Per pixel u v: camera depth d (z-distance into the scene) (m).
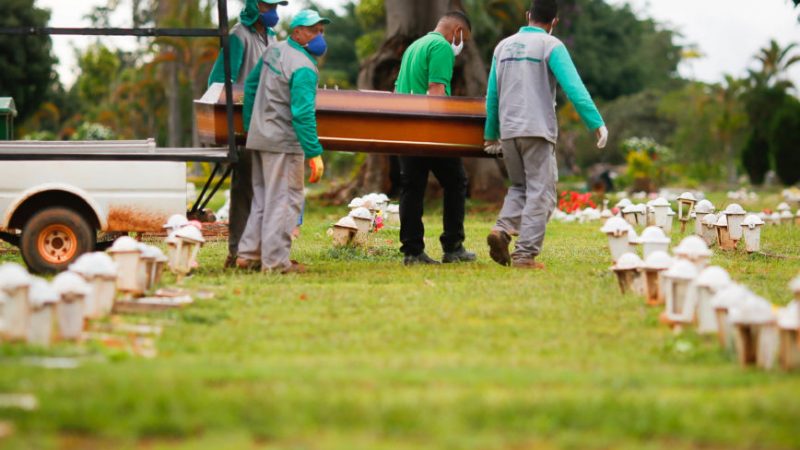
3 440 6.69
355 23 118.25
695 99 116.94
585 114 15.03
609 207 35.81
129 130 115.25
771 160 80.12
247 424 7.00
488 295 12.60
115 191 14.44
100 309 10.74
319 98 16.09
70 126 113.75
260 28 16.06
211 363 8.88
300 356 9.37
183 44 74.12
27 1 78.44
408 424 6.98
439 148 16.12
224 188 49.09
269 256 14.54
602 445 6.74
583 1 115.56
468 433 6.90
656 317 11.12
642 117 120.75
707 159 112.50
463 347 9.78
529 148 15.24
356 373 8.35
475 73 35.09
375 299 12.28
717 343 9.89
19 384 7.77
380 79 35.41
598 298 12.33
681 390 8.08
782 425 7.18
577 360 9.25
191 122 100.62
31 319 9.26
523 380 8.20
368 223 18.17
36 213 14.45
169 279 13.56
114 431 6.82
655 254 11.88
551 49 15.18
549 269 15.41
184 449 6.57
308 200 36.84
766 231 23.30
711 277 10.10
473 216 31.02
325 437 6.80
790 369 8.66
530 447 6.68
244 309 11.65
